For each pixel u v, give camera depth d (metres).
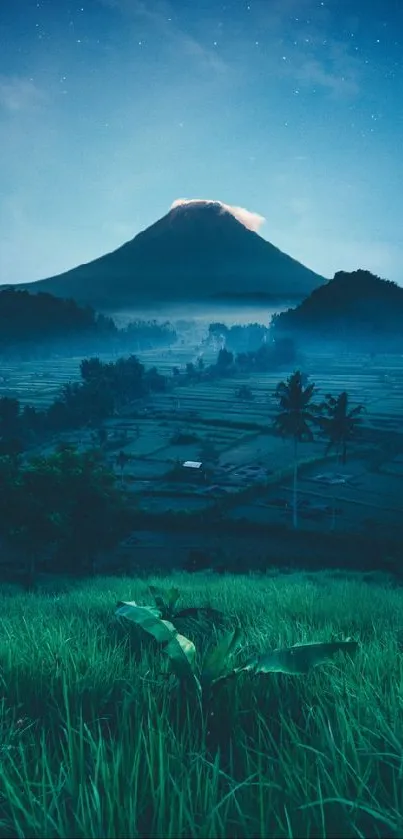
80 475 38.69
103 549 42.38
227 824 1.86
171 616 6.34
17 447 101.62
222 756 2.52
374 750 2.18
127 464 109.62
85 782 2.04
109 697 3.25
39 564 45.91
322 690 3.07
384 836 1.75
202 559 47.22
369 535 66.94
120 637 5.81
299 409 76.88
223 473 101.81
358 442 127.00
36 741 2.70
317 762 2.06
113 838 1.71
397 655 3.79
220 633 5.32
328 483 95.88
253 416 156.88
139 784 2.09
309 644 3.17
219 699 2.98
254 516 78.31
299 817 1.84
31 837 1.78
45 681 3.52
